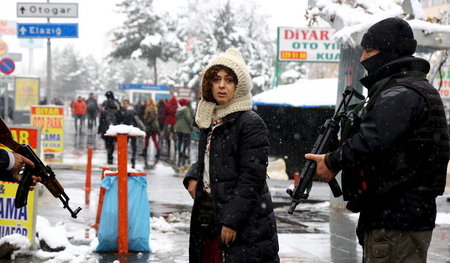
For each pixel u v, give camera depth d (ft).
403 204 11.69
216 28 166.71
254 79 158.40
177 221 33.55
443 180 11.96
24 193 14.38
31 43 208.33
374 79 12.29
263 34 167.32
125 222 24.80
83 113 126.11
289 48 52.29
